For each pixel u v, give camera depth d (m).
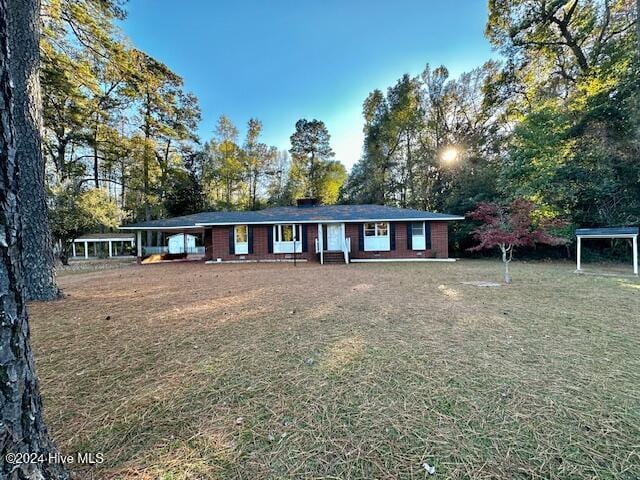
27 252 5.94
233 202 30.58
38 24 6.06
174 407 2.16
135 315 4.78
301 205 19.47
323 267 12.49
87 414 2.07
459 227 17.78
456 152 19.80
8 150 1.22
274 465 1.60
